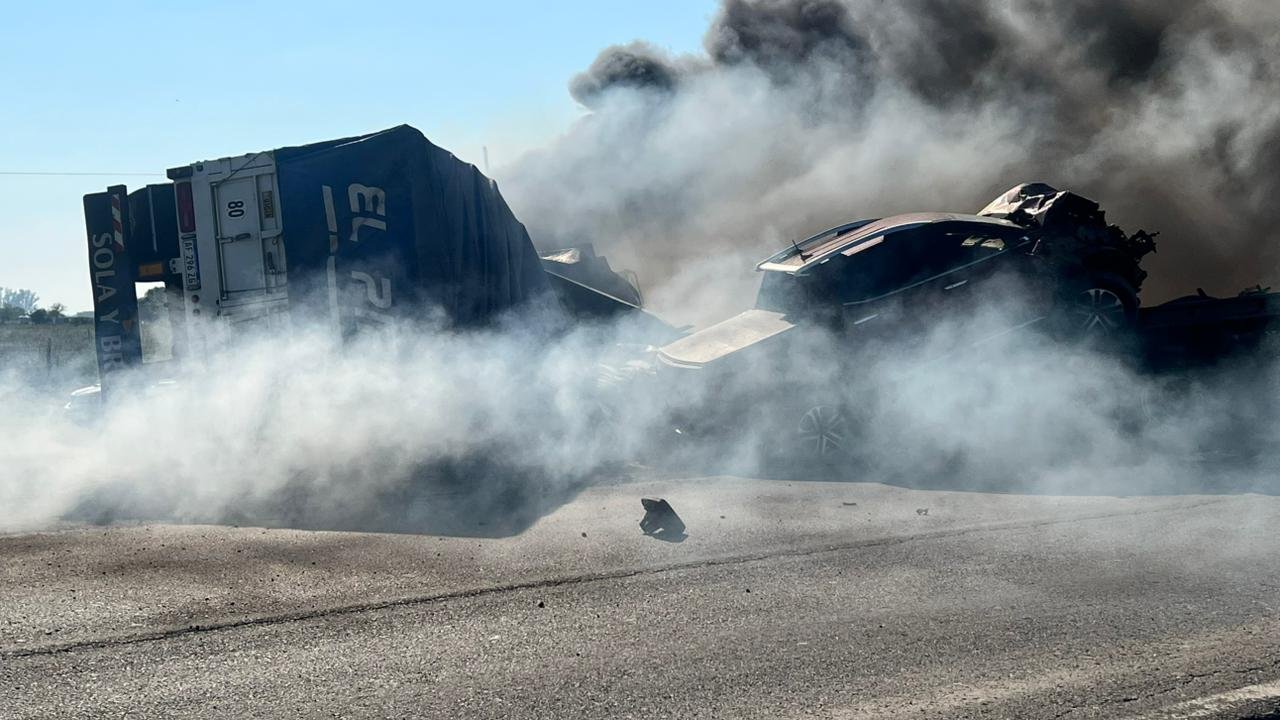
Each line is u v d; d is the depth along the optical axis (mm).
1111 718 3588
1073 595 4961
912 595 5043
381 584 5480
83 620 4938
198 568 5859
